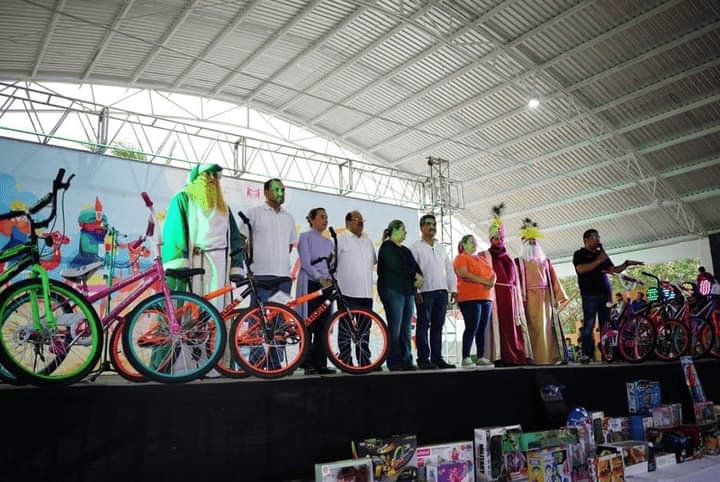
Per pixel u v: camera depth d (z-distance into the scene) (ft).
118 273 24.77
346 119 51.11
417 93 45.21
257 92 47.65
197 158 32.76
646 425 16.51
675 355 21.04
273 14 37.35
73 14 33.73
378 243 33.99
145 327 12.12
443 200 40.45
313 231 16.28
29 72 39.22
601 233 54.65
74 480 9.14
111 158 26.11
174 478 9.99
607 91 40.81
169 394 10.12
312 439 11.59
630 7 33.68
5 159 23.97
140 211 26.45
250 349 13.58
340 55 42.14
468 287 18.66
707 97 39.14
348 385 12.23
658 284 22.84
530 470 12.72
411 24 35.12
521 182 52.95
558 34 36.47
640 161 45.80
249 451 10.80
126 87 43.75
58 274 23.90
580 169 48.55
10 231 23.31
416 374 13.38
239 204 29.50
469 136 49.06
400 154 54.80
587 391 16.80
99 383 10.80
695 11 33.50
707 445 16.81
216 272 14.28
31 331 10.12
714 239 48.11
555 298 20.56
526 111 44.09
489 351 19.17
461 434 13.84
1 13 32.35
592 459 13.24
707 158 43.98
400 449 11.74
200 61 41.86
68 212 24.80
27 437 8.87
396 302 16.56
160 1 34.22
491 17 35.65
